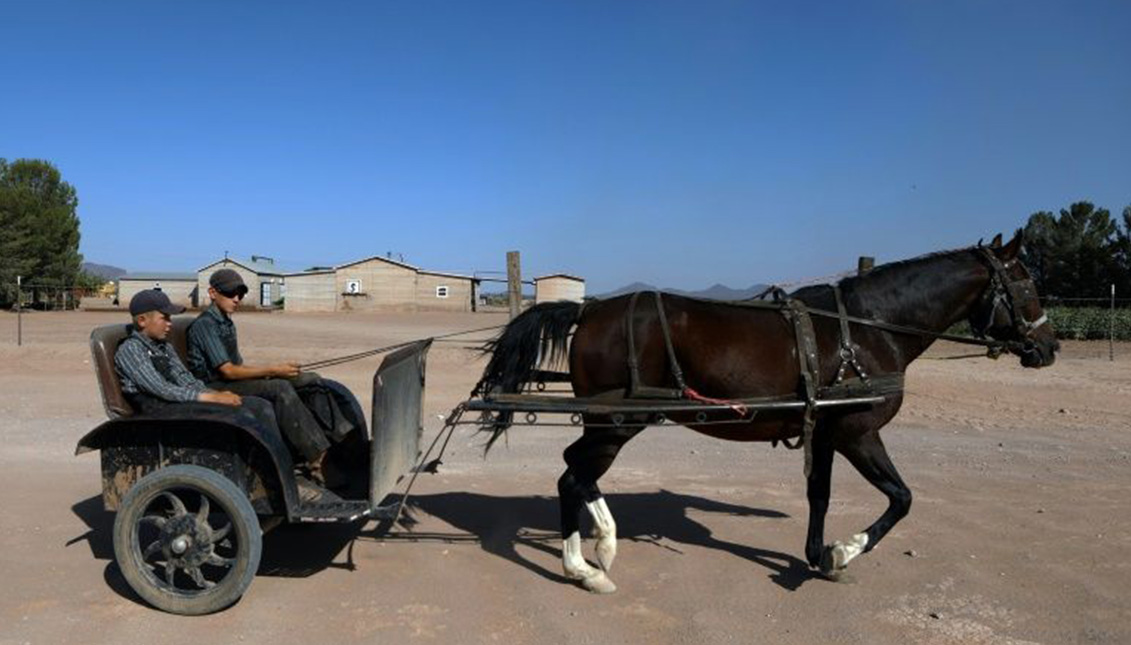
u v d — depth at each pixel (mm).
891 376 5820
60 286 49406
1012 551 6430
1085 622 5195
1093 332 29750
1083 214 40125
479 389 6117
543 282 56562
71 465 8969
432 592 5566
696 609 5348
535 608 5328
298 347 21844
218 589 5094
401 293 58062
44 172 56469
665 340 5602
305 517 5246
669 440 10922
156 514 5422
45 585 5586
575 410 5582
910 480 8633
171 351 5664
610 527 5770
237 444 5277
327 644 4777
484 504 7707
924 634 5020
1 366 17297
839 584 5781
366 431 6785
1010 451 10164
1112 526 7043
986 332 6312
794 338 5680
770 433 5852
